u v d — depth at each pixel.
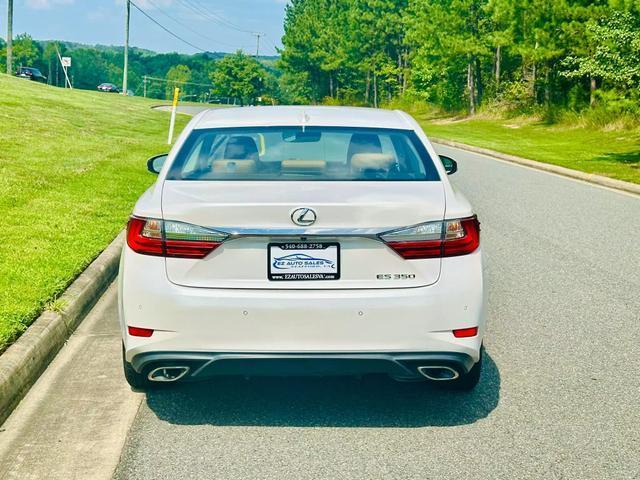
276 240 3.85
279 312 3.81
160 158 5.55
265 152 4.53
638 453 3.86
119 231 8.83
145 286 3.88
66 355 5.29
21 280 6.36
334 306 3.82
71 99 37.75
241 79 185.12
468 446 3.92
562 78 39.28
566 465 3.72
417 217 3.91
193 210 3.87
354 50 84.00
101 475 3.58
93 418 4.24
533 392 4.70
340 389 4.71
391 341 3.86
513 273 7.84
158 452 3.82
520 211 12.02
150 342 3.89
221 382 4.80
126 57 72.00
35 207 9.81
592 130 32.47
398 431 4.10
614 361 5.28
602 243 9.48
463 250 3.98
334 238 3.85
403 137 4.74
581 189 15.09
